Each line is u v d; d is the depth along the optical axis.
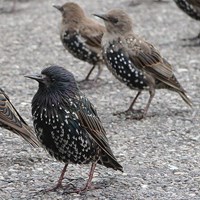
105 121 13.38
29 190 9.82
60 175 10.22
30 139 9.70
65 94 9.31
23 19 22.30
